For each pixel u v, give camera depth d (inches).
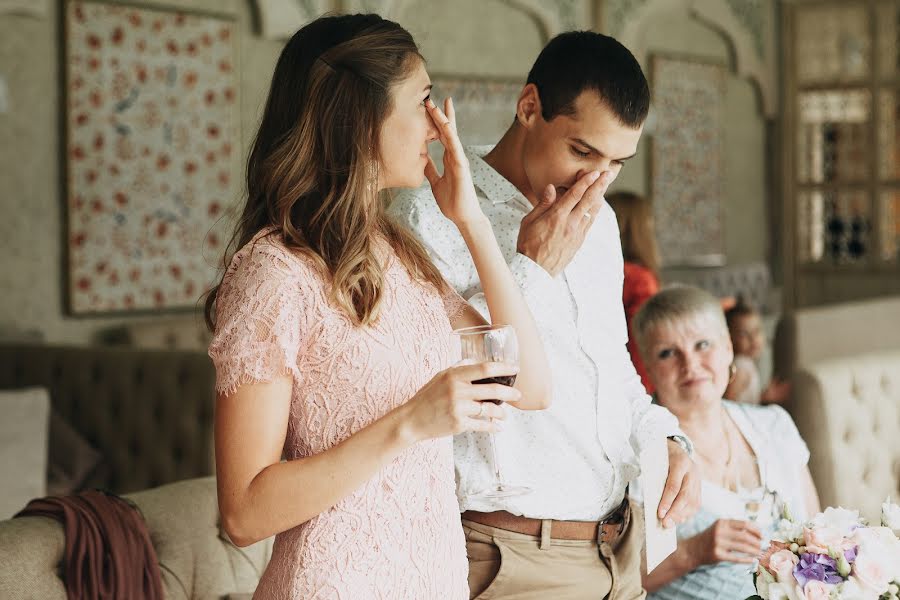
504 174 89.4
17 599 79.2
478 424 60.8
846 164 451.5
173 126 261.4
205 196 268.5
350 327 64.6
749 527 106.8
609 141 82.2
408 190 85.0
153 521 96.2
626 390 90.7
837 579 75.8
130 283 255.0
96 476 193.5
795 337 231.6
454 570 69.1
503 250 87.8
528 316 74.6
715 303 115.3
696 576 107.7
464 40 336.5
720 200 433.1
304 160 66.3
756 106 454.3
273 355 62.2
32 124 237.9
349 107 66.0
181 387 190.2
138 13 253.4
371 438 60.6
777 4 454.6
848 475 146.5
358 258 64.3
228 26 271.3
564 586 84.0
